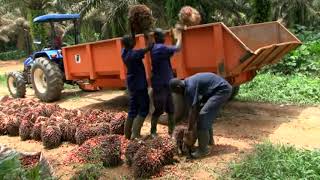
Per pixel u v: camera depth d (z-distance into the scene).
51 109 8.62
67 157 6.49
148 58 8.09
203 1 15.24
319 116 8.30
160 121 8.46
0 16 37.03
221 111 8.98
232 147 6.58
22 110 8.78
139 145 6.05
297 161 5.40
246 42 7.98
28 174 4.29
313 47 13.88
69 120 7.77
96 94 12.21
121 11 15.85
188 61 7.69
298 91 10.10
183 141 6.26
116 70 8.80
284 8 22.66
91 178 5.42
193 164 5.95
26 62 12.73
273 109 9.00
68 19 12.39
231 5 16.36
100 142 6.30
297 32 17.73
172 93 6.47
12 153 4.26
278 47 7.67
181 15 7.39
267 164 5.34
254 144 6.50
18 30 37.41
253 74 8.27
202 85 6.02
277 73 12.49
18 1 28.03
